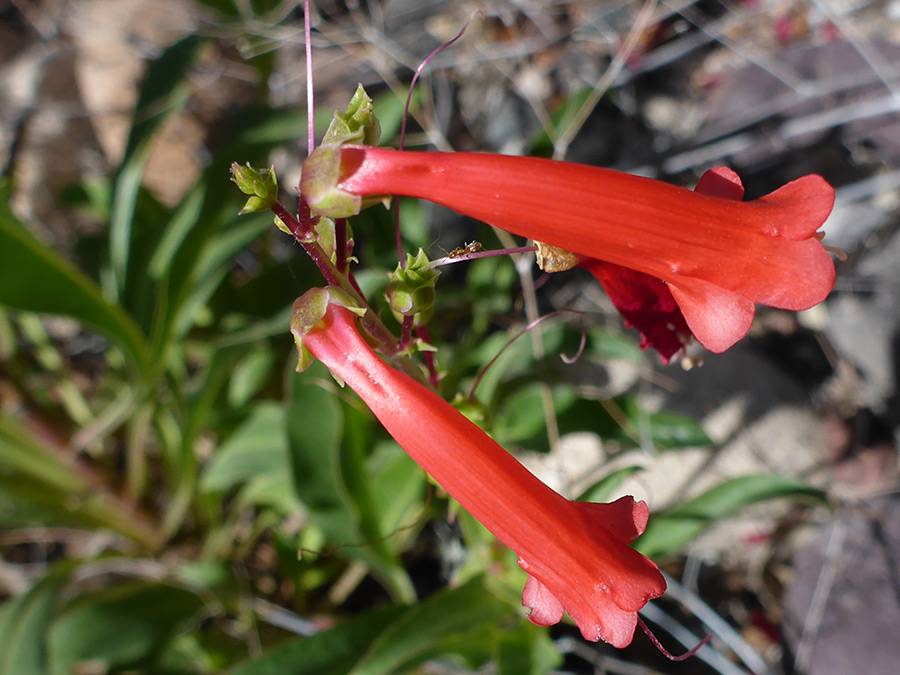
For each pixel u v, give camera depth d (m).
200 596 0.12
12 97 0.19
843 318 0.13
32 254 0.10
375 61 0.14
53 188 0.18
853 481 0.13
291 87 0.18
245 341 0.10
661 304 0.07
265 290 0.14
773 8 0.16
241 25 0.13
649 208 0.05
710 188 0.06
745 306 0.05
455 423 0.05
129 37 0.19
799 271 0.05
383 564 0.10
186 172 0.18
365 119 0.05
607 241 0.05
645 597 0.05
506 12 0.16
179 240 0.12
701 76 0.17
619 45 0.17
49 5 0.20
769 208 0.05
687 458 0.13
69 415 0.14
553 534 0.05
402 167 0.05
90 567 0.12
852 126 0.14
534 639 0.09
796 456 0.13
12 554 0.15
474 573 0.10
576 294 0.14
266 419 0.12
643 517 0.05
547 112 0.17
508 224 0.05
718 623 0.11
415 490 0.10
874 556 0.11
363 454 0.10
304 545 0.12
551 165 0.05
